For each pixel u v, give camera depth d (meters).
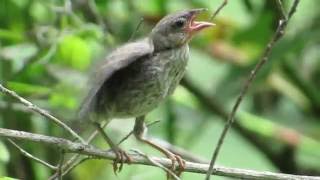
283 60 14.70
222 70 15.37
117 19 14.58
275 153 14.62
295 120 14.98
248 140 14.53
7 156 11.29
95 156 10.07
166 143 12.80
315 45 15.12
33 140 9.80
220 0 15.35
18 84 13.16
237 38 14.46
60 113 13.39
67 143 9.88
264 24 14.33
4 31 13.60
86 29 13.38
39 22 14.30
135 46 9.98
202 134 14.58
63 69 13.68
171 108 13.96
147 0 14.67
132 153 10.41
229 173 10.18
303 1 14.92
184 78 14.26
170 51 10.73
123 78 10.45
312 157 14.91
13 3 14.23
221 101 14.26
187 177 13.71
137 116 10.62
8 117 13.24
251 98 15.29
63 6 14.01
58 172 9.71
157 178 12.90
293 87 15.05
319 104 15.02
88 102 9.65
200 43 14.91
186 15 10.91
